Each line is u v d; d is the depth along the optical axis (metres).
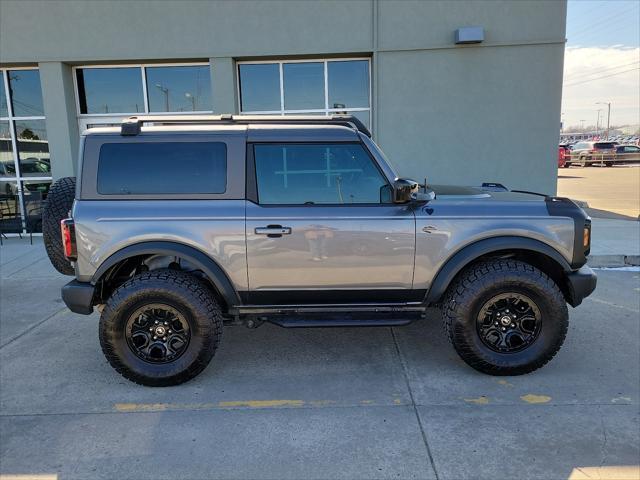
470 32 8.66
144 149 3.75
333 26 8.99
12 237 9.71
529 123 9.13
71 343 4.67
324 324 3.81
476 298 3.70
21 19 9.03
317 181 3.80
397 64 9.06
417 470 2.74
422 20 8.91
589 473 2.69
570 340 4.53
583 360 4.10
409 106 9.18
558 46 8.87
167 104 9.60
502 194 4.26
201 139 3.77
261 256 3.72
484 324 3.78
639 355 4.19
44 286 6.62
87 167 3.72
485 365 3.77
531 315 3.76
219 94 9.25
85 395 3.64
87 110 9.67
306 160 3.79
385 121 9.24
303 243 3.72
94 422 3.27
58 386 3.79
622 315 5.19
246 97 9.59
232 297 3.80
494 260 3.89
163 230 3.67
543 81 8.99
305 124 3.96
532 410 3.32
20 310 5.65
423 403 3.45
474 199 3.89
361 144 3.78
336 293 3.83
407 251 3.75
